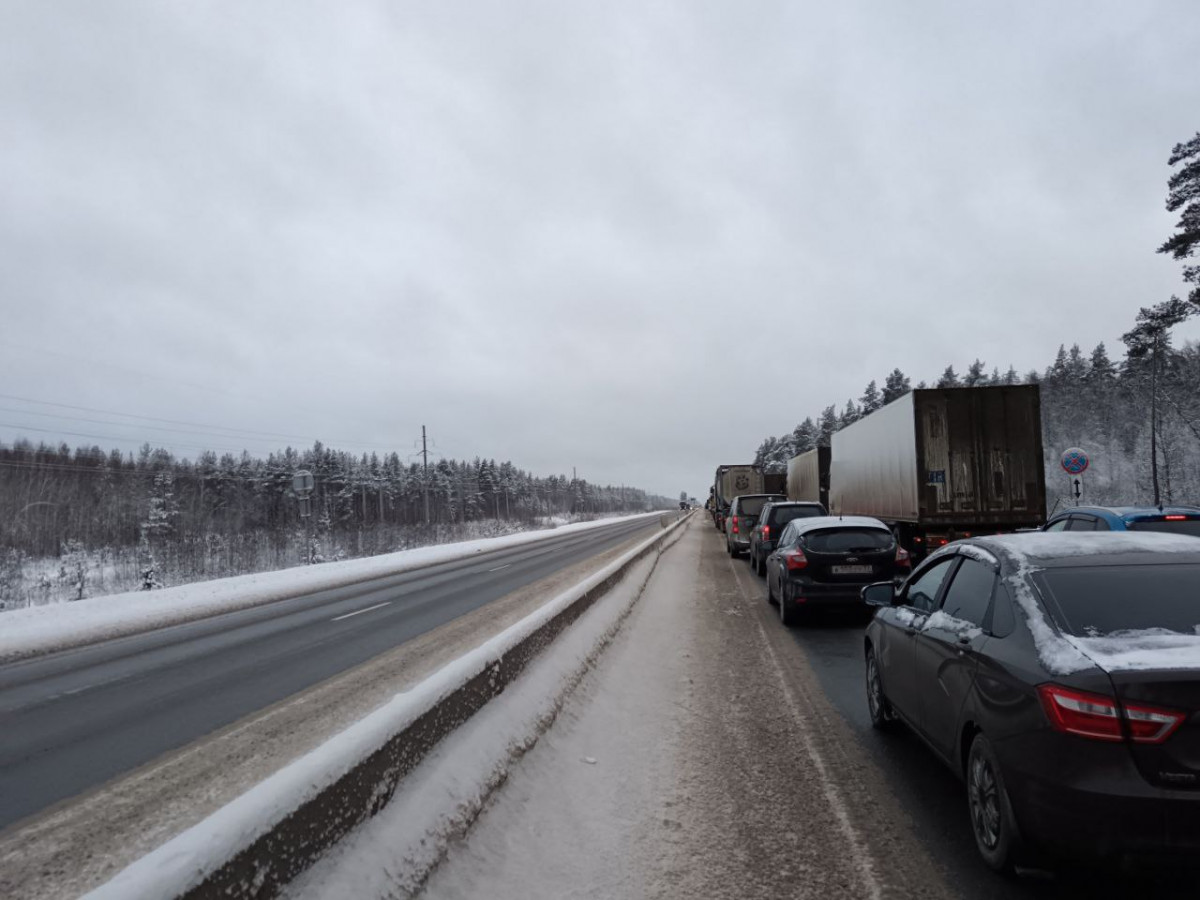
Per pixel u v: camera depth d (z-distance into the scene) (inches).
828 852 144.4
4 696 309.1
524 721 190.4
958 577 181.5
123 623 515.2
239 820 86.0
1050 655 126.5
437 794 134.0
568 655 267.9
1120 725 113.5
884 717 219.1
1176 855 110.2
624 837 150.6
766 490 1825.8
